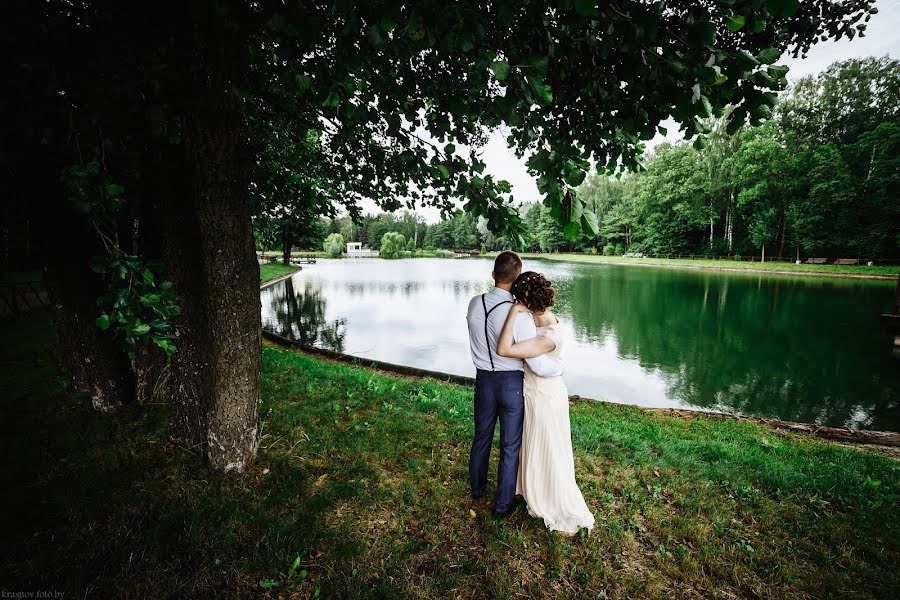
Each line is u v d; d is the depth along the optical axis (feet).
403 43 5.21
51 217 11.39
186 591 6.86
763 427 18.37
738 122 5.40
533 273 8.88
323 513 9.03
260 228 24.39
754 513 10.34
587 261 198.29
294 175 15.71
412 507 9.64
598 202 236.02
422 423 14.57
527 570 7.97
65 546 7.51
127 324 6.35
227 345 9.53
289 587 7.16
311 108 12.07
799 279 100.32
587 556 8.41
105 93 6.37
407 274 119.65
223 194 8.64
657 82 5.12
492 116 6.44
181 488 9.41
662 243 174.40
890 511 10.70
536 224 273.75
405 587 7.36
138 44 6.68
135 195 11.84
